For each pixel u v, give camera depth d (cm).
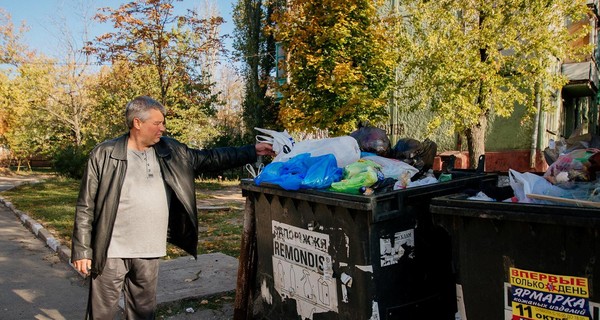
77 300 496
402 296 283
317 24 1273
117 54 1850
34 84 2964
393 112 1803
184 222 343
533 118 1489
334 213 292
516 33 995
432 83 1023
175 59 1998
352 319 287
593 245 195
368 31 1263
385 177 322
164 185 325
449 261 300
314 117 1312
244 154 378
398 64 1316
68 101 3020
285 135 390
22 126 3284
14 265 638
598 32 1877
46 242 772
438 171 407
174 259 611
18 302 490
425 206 288
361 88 1278
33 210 1102
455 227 247
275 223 353
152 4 1778
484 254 234
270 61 2500
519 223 218
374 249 273
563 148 318
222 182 2077
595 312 197
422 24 1216
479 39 990
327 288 304
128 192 309
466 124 1016
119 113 2459
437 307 297
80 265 302
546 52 1005
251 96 2306
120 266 312
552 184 257
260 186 361
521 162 1522
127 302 333
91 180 306
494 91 1000
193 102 2225
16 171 3559
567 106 1981
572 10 984
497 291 230
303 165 331
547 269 210
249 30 2534
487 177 334
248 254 396
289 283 341
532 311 217
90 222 308
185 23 1906
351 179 302
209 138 2481
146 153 321
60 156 2362
